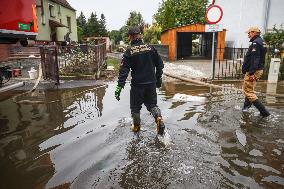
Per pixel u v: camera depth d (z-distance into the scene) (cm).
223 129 492
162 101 697
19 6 514
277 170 349
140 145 424
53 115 581
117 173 342
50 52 928
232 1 1914
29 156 393
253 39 588
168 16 2653
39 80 954
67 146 424
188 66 1459
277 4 1588
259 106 564
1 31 474
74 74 1080
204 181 323
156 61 481
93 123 529
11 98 736
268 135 464
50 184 320
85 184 319
